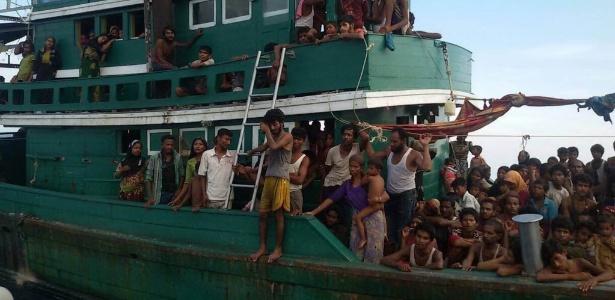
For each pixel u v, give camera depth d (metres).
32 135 12.05
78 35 12.19
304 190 8.55
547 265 5.85
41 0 12.59
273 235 7.48
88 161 11.05
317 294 6.97
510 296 5.81
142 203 9.06
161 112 9.82
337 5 8.80
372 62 7.79
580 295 5.49
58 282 10.40
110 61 11.59
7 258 11.53
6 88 12.35
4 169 13.54
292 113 8.29
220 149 8.30
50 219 10.73
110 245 9.20
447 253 7.22
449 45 9.00
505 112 8.14
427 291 6.23
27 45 12.82
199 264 7.96
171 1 10.65
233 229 7.88
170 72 9.84
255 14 9.79
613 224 6.51
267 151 8.16
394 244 7.64
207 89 9.41
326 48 8.12
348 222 7.93
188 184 8.65
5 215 11.47
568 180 9.01
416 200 8.54
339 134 8.21
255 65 8.57
